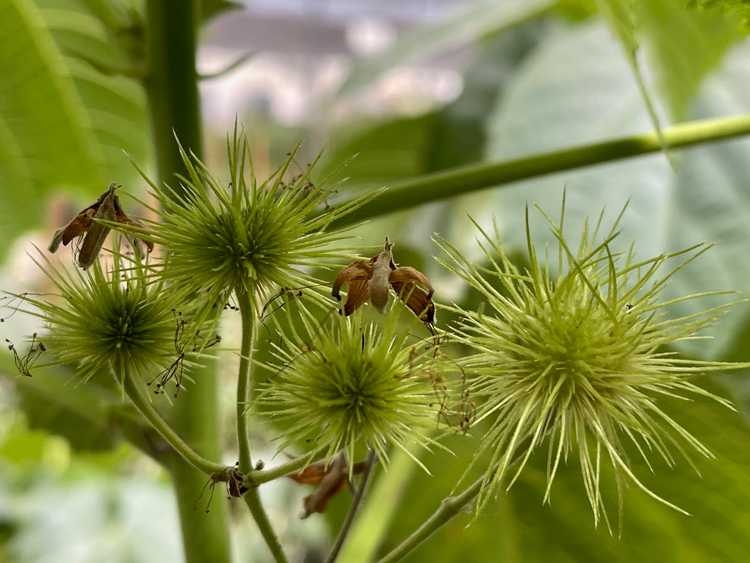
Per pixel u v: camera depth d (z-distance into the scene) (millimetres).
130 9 266
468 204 448
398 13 790
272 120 764
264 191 213
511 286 218
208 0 284
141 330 211
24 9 376
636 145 274
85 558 462
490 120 454
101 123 421
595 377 210
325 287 212
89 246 205
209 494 255
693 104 421
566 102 418
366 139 508
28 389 313
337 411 208
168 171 261
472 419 212
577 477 301
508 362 212
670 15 350
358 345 210
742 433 259
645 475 279
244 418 204
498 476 200
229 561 258
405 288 205
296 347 210
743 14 262
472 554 340
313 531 485
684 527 289
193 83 261
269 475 204
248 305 207
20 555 463
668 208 377
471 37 466
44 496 484
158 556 469
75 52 257
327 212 216
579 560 315
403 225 472
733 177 380
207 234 208
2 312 411
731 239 370
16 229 440
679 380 215
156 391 208
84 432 324
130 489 491
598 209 375
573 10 485
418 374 209
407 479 322
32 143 421
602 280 221
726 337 340
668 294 360
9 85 401
